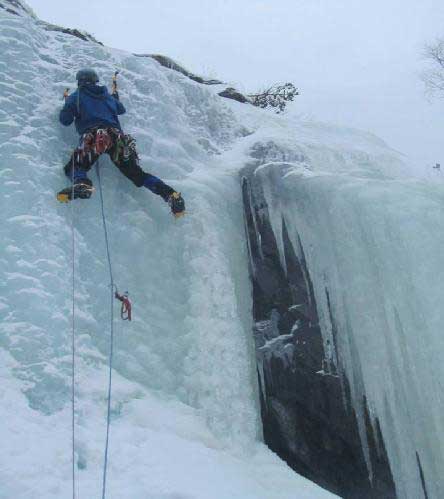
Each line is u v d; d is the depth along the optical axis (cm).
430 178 728
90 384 417
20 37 578
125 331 473
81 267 481
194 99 693
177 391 470
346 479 486
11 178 482
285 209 587
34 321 426
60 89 574
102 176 532
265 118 748
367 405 498
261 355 531
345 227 550
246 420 477
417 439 475
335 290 538
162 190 523
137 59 656
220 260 536
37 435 359
